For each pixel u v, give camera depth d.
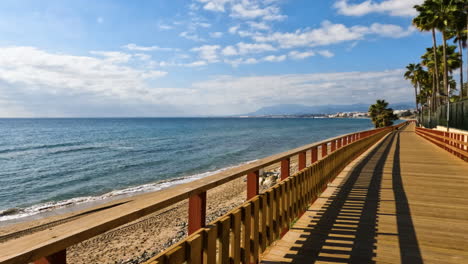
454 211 5.28
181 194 1.89
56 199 16.83
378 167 10.41
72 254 8.17
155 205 1.68
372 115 88.31
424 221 4.73
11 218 13.01
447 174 9.08
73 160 32.50
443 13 37.22
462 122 19.70
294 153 4.31
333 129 102.50
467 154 11.49
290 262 3.31
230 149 41.06
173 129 104.69
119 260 7.75
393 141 25.17
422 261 3.34
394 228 4.40
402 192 6.70
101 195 17.25
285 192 4.14
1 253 1.03
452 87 74.75
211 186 2.24
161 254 1.79
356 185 7.39
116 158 33.44
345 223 4.61
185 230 9.67
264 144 48.22
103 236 9.37
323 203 5.75
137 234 9.48
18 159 33.97
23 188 20.03
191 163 29.20
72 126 137.00
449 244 3.81
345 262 3.31
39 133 87.12
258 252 3.10
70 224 1.34
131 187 19.16
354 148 12.35
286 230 4.14
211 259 2.22
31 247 1.09
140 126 134.75
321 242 3.86
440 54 58.09
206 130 97.06
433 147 19.03
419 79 79.50
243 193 14.57
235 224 2.60
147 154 36.59
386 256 3.46
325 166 6.99
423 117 54.69
